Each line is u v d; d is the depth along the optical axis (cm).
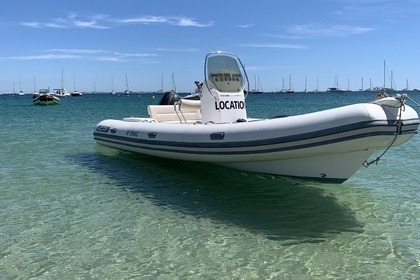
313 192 644
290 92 15712
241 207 571
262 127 583
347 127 498
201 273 380
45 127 1744
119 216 528
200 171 766
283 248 435
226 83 784
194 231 480
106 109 3709
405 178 742
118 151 984
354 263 400
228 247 436
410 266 392
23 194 624
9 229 481
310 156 565
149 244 442
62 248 431
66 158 927
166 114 908
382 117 488
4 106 4509
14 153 998
